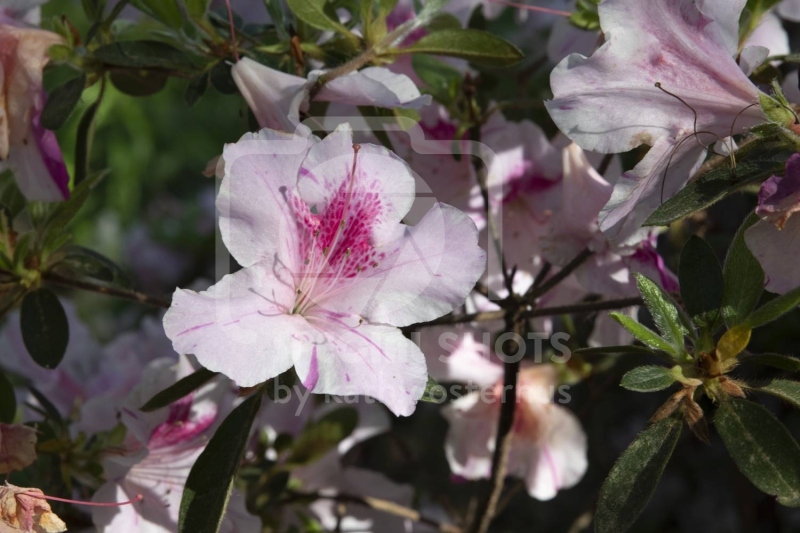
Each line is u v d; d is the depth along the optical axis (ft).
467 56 1.32
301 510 1.67
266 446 1.63
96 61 1.40
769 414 1.10
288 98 1.20
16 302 1.37
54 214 1.36
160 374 1.33
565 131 1.14
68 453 1.38
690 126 1.14
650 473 1.12
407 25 1.32
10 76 1.32
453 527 1.69
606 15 1.12
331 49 1.33
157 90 1.54
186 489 1.15
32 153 1.33
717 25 1.11
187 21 1.45
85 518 1.43
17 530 1.11
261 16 1.55
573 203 1.36
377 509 1.65
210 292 1.10
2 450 1.20
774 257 1.13
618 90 1.14
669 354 1.16
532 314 1.39
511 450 1.61
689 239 1.19
